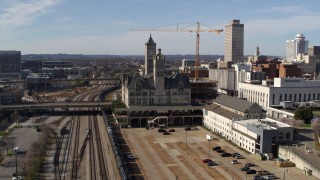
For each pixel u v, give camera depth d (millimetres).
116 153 190750
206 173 168875
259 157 191500
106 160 186125
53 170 169375
